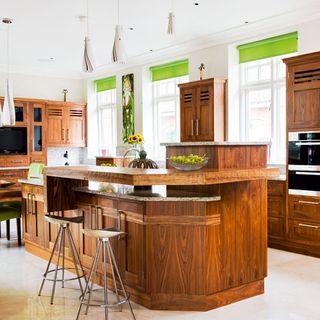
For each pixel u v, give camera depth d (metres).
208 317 3.37
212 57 7.14
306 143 5.16
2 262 5.07
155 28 6.51
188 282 3.52
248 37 6.57
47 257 5.15
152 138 8.83
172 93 8.40
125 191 3.96
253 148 3.97
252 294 3.84
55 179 4.44
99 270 4.18
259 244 3.88
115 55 4.04
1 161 8.73
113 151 9.94
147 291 3.56
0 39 7.08
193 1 5.30
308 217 5.18
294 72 5.29
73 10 5.61
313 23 5.68
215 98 6.68
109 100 10.01
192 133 7.03
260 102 6.82
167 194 3.68
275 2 5.36
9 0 5.20
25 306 3.67
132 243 3.71
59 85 10.05
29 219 5.48
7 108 5.48
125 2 5.30
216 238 3.56
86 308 3.45
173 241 3.53
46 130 9.40
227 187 3.63
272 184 5.58
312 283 4.19
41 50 7.91
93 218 4.20
